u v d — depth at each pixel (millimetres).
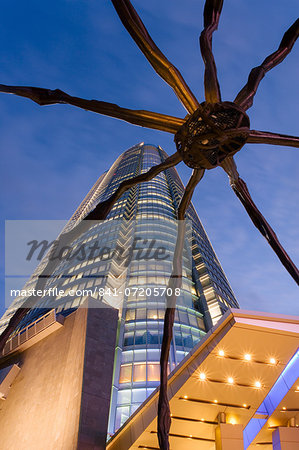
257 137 4492
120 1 4059
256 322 14266
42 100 4391
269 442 17938
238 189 4863
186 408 16234
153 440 16516
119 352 34344
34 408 21688
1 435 22969
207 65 4316
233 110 4191
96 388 19188
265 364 15328
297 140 4656
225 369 15438
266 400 17625
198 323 44000
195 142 4328
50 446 18141
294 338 14617
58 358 23219
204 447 17250
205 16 4645
